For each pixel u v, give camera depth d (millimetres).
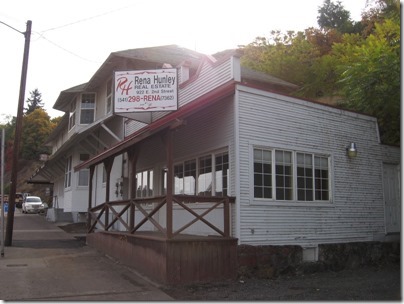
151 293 7820
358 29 37125
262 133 9984
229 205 9453
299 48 28531
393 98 13734
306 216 10492
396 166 12984
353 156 11656
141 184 15523
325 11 46312
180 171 12469
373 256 11500
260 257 9383
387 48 14969
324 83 24875
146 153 14938
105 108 20141
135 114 13469
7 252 12742
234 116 9664
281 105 10445
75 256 12188
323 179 11164
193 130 11445
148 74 12680
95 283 8617
